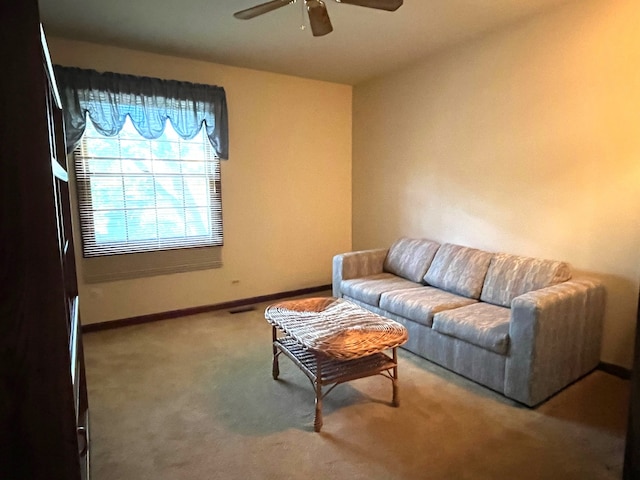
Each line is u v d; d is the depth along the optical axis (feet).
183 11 9.27
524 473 6.01
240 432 7.11
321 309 9.55
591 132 9.18
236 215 14.35
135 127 11.97
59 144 6.32
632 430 5.49
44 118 2.97
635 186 8.61
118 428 7.25
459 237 12.51
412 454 6.47
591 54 9.02
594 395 8.21
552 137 9.90
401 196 14.56
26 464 3.21
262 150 14.61
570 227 9.75
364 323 8.17
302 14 9.40
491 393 8.36
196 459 6.40
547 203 10.16
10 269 3.01
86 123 11.38
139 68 12.12
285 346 8.62
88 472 5.45
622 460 6.26
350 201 17.06
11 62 2.87
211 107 13.12
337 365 7.67
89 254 11.84
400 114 14.23
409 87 13.74
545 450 6.52
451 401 8.06
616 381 8.81
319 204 16.22
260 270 15.14
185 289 13.67
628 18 8.41
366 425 7.27
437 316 9.45
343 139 16.51
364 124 15.94
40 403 3.18
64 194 6.30
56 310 3.13
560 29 9.47
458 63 11.92
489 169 11.44
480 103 11.47
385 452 6.52
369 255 13.43
